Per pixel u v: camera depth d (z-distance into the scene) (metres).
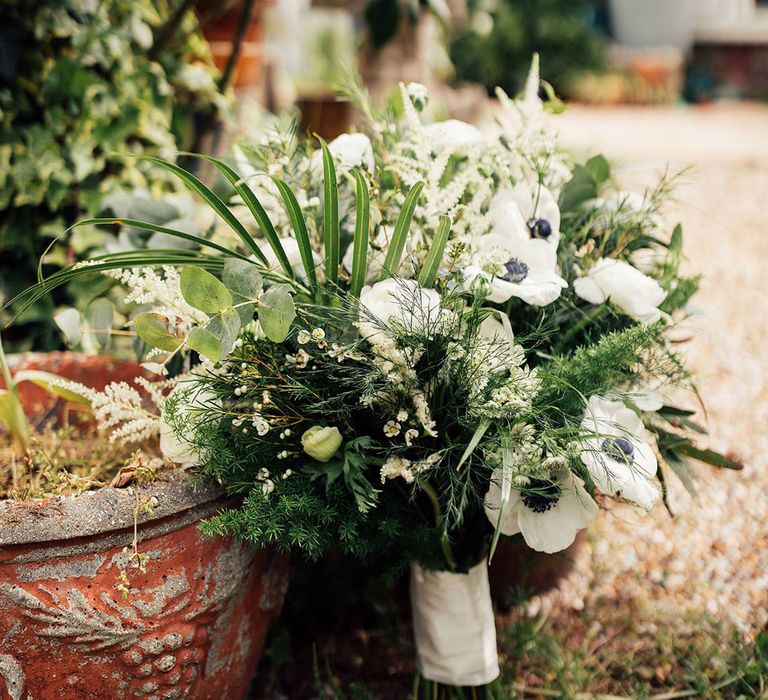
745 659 1.70
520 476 1.23
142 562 1.23
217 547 1.31
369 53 3.86
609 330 1.36
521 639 1.73
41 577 1.19
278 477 1.28
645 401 1.31
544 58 9.38
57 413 1.69
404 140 1.49
